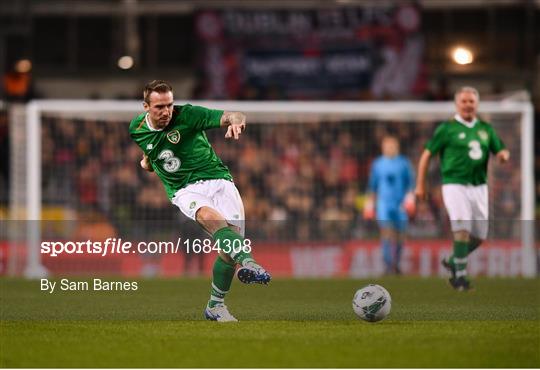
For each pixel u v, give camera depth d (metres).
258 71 92.88
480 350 30.31
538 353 29.83
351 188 88.75
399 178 71.50
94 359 29.02
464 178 52.81
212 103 73.38
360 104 73.00
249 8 92.88
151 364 28.14
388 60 92.50
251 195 87.62
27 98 94.81
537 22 99.25
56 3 99.94
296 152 88.50
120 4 99.94
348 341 32.19
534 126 91.06
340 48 92.75
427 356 29.23
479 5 99.44
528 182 73.19
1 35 97.25
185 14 100.00
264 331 34.91
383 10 92.50
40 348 31.11
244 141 87.88
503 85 99.00
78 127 83.81
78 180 83.62
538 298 50.12
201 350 30.47
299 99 92.94
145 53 100.38
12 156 79.81
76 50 100.50
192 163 37.31
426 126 88.44
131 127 37.38
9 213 87.75
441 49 99.50
